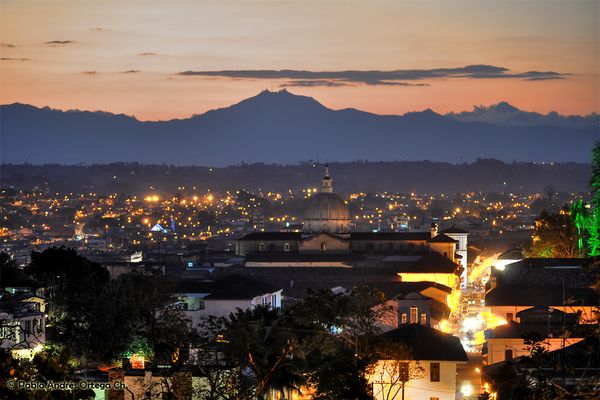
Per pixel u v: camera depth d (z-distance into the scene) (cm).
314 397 15062
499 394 11069
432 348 17112
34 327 17862
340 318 17675
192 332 15825
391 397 16738
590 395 8344
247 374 14938
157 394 13250
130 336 18450
